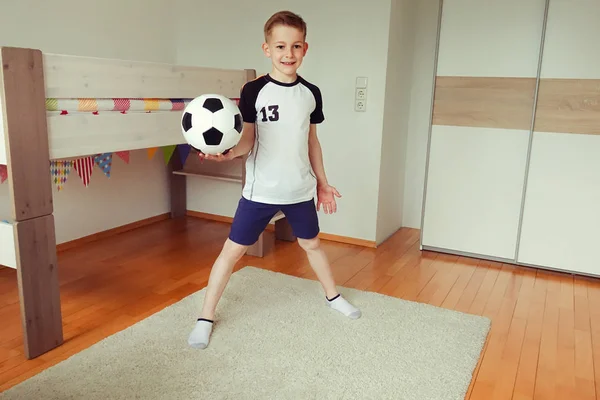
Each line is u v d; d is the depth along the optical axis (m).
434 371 1.84
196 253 3.08
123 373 1.76
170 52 3.70
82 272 2.72
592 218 2.83
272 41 1.91
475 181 3.06
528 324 2.27
